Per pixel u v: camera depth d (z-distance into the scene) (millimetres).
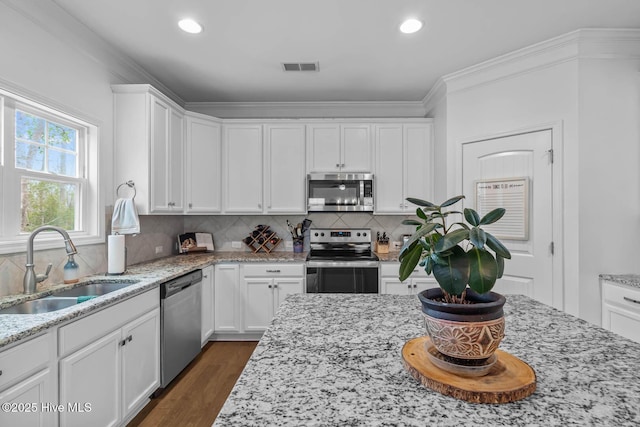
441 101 3107
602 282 2207
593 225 2242
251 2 1902
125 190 2496
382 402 660
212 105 3627
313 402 659
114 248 2229
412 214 3381
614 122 2244
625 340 984
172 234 3400
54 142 2080
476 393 652
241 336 3141
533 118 2455
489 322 703
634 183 2238
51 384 1331
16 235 1802
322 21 2096
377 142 3363
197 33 2230
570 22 2109
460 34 2250
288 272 3051
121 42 2332
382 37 2285
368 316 1251
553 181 2357
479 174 2746
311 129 3383
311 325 1149
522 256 2498
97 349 1584
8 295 1681
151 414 1979
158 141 2605
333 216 3686
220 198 3340
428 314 757
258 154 3373
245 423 588
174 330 2295
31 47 1803
